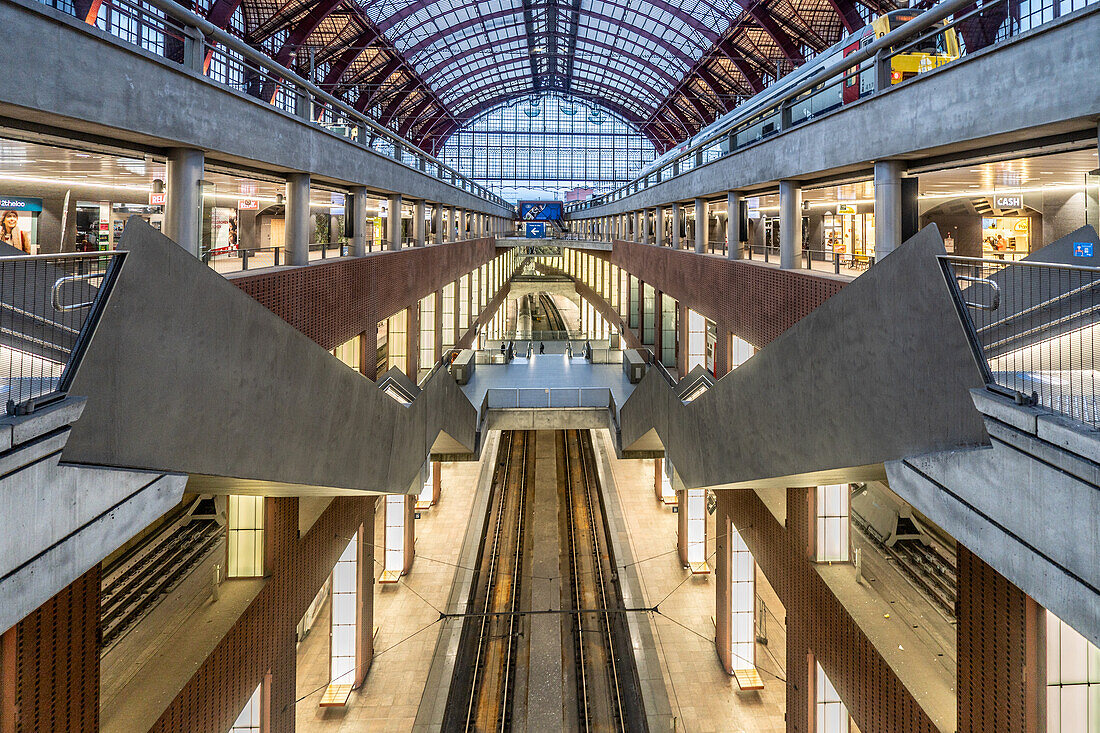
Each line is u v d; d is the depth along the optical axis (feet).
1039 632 18.44
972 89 18.86
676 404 38.63
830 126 27.94
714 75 150.00
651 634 51.13
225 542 35.58
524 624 52.49
